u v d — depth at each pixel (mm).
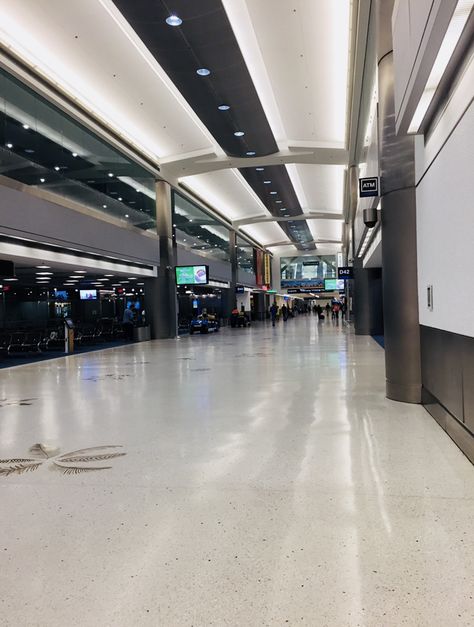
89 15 11156
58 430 5680
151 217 22266
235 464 4270
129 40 12250
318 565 2561
